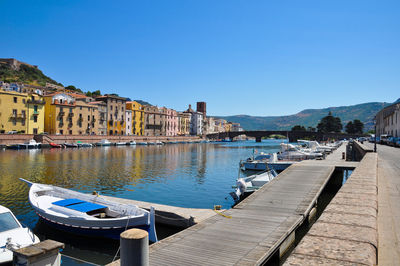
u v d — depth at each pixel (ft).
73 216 47.70
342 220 19.84
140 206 56.80
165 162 171.12
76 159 172.76
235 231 36.58
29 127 270.05
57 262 25.76
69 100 311.06
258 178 84.43
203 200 79.25
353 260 12.95
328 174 73.87
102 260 41.22
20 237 36.09
